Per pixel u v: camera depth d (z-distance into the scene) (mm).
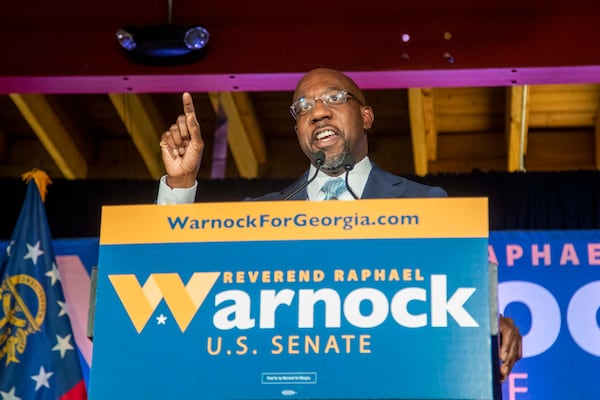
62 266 4594
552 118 6664
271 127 6801
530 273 4426
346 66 4949
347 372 1831
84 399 4219
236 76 4984
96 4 5102
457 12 4953
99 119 6836
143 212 1941
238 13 5035
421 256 1862
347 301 1859
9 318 4328
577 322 4348
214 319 1880
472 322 1829
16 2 5121
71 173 6852
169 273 1910
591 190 5328
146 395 1863
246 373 1851
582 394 4246
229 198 5535
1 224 5469
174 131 2387
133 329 1894
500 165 6766
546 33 4887
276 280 1882
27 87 5156
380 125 6793
